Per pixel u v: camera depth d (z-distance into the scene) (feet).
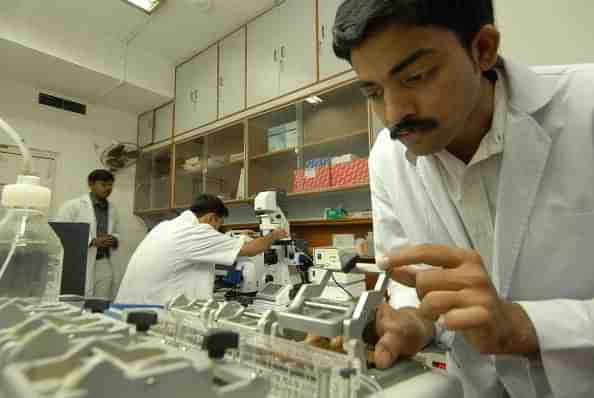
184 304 2.20
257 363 1.39
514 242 2.13
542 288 2.14
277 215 7.07
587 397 1.51
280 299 5.53
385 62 1.59
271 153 9.94
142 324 1.62
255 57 10.30
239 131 11.27
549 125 2.12
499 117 2.13
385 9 1.47
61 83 11.75
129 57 11.87
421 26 1.50
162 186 13.56
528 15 5.02
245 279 6.96
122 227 13.70
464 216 2.41
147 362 0.87
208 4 9.80
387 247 3.10
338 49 1.74
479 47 1.77
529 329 1.53
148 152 13.99
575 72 2.25
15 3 9.40
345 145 8.95
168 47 12.07
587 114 2.04
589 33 4.52
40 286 2.43
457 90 1.67
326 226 9.29
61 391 0.65
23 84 11.69
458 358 2.43
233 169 11.31
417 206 2.77
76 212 10.46
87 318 1.43
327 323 1.35
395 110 1.71
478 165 2.27
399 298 2.63
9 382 0.69
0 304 1.44
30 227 2.37
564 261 2.05
